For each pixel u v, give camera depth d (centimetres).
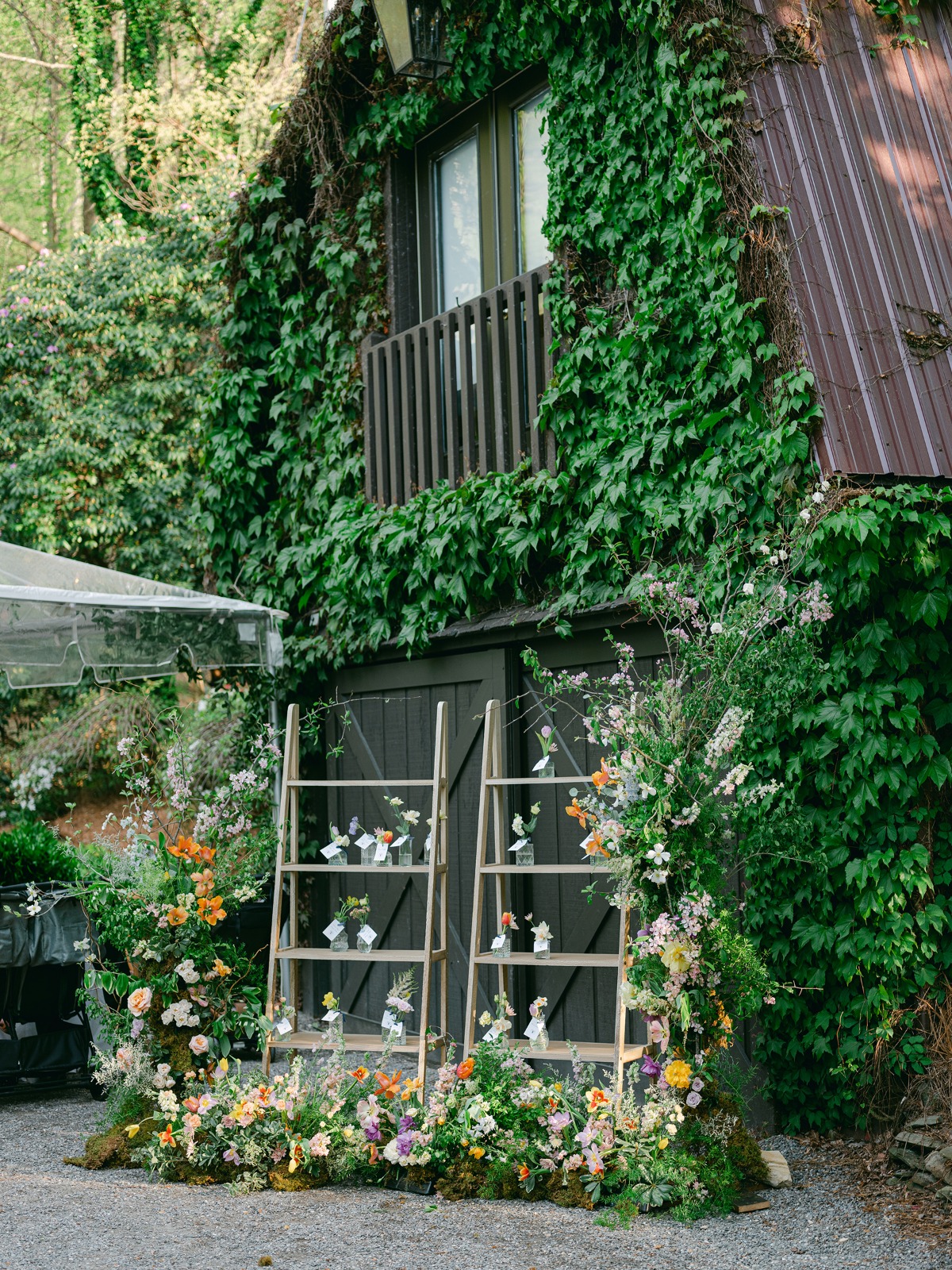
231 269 866
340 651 770
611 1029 596
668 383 581
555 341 637
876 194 561
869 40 597
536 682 654
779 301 523
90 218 2112
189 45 1952
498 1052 486
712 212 546
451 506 686
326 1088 496
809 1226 410
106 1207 445
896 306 541
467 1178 454
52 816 1527
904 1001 488
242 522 866
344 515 777
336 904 794
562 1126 448
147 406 1573
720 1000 452
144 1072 509
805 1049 512
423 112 766
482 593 671
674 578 561
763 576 508
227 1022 518
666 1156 438
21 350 1566
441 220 789
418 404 741
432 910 539
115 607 644
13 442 1568
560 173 642
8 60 2120
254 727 822
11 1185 475
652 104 593
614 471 593
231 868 544
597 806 481
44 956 614
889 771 490
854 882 498
